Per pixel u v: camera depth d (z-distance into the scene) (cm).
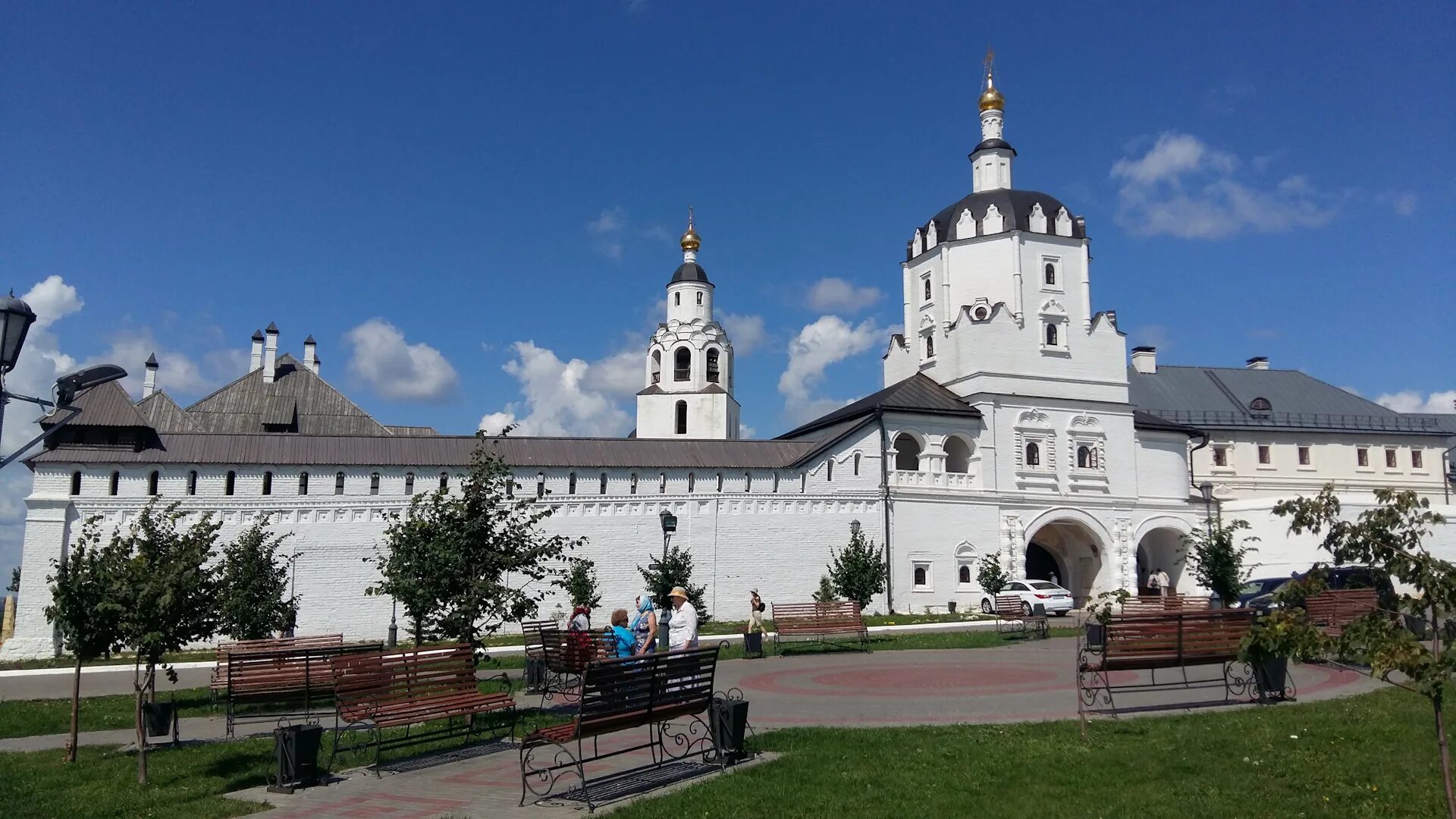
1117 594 1423
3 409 1109
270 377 5009
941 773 1072
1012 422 4806
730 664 2359
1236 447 5984
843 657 2480
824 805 953
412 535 1678
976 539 4581
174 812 1023
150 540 1371
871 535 4359
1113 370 5050
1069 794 985
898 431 4544
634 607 3934
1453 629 796
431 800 1049
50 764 1316
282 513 3666
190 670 2739
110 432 3619
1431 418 6481
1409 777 1033
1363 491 5734
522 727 1466
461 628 1584
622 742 1350
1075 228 5156
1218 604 3641
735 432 6494
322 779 1165
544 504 3903
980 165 5450
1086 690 1527
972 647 2683
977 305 5028
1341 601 2305
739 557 4109
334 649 1583
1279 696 1541
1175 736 1241
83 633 1284
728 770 1123
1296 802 954
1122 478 4969
